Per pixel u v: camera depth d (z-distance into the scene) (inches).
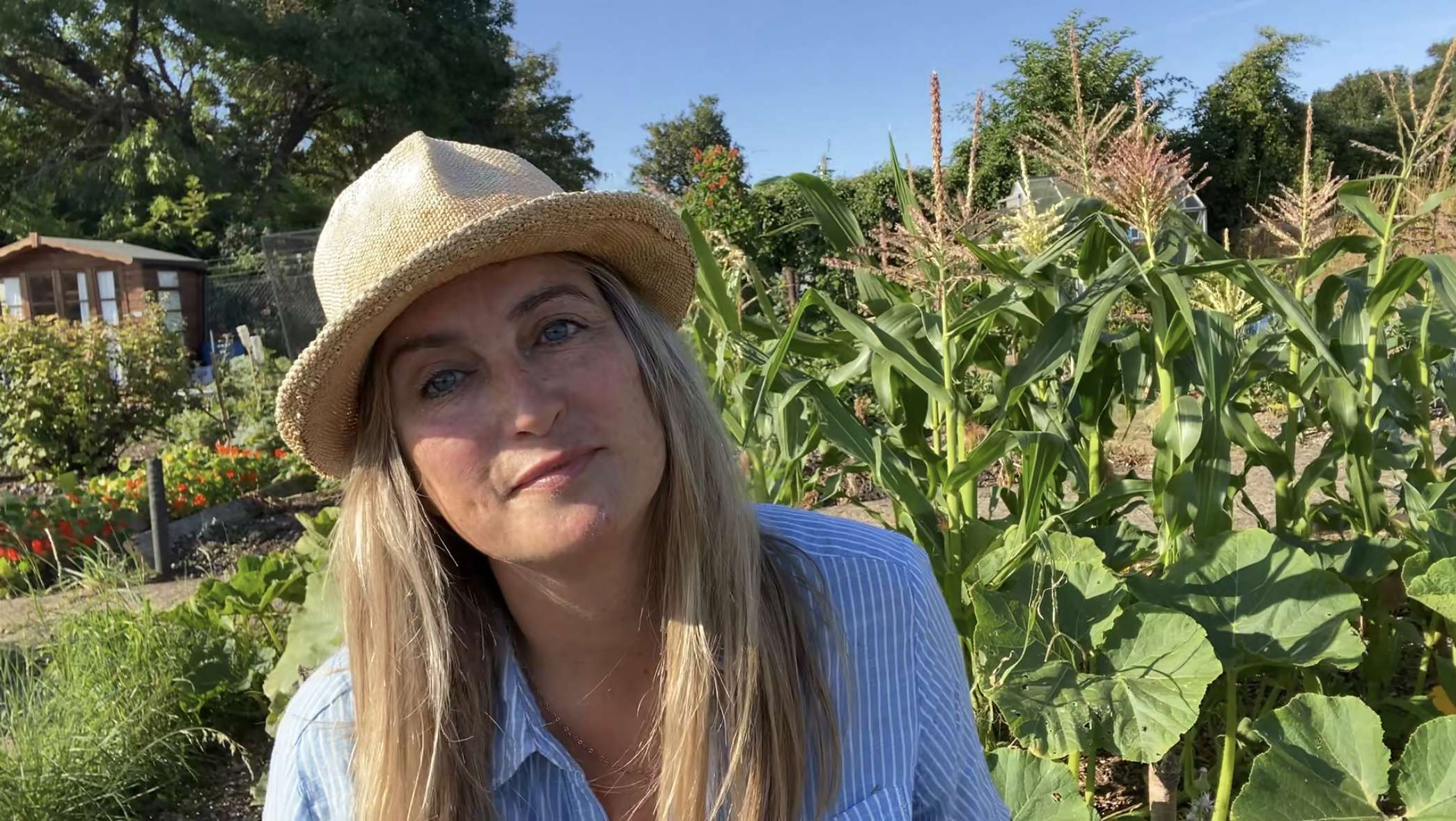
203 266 727.1
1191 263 100.7
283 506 301.1
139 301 666.2
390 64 947.3
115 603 152.3
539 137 1237.7
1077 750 72.1
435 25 1019.9
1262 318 122.0
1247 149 591.5
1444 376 106.0
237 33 877.2
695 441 40.9
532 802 42.3
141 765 126.2
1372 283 107.0
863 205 412.5
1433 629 99.8
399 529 39.9
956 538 92.8
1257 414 251.6
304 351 36.1
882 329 96.0
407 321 36.8
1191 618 78.2
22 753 118.3
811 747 41.6
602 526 36.5
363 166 1073.5
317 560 143.0
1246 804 69.5
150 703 131.8
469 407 36.7
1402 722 95.2
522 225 34.6
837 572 43.5
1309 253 108.3
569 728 44.1
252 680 142.5
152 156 875.4
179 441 405.7
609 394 37.1
